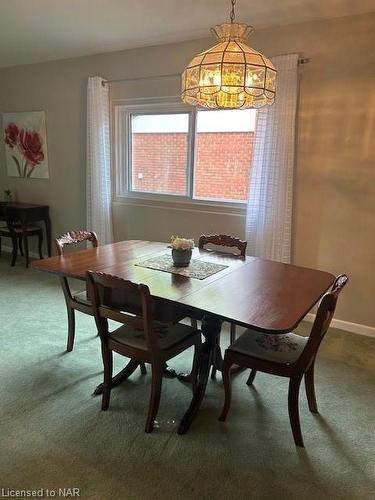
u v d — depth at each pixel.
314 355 1.71
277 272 2.11
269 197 3.01
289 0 2.41
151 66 3.49
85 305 2.30
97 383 2.15
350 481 1.54
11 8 2.68
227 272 2.09
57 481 1.49
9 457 1.60
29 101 4.40
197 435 1.77
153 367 1.73
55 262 2.20
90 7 2.64
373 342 2.77
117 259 2.29
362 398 2.09
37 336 2.68
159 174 3.79
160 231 3.80
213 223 3.47
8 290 3.56
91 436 1.73
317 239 2.97
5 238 5.07
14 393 2.03
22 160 4.64
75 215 4.38
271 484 1.51
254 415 1.93
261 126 2.98
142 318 1.67
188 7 2.60
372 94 2.60
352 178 2.77
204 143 3.46
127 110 3.80
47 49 3.66
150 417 1.76
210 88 1.73
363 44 2.58
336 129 2.76
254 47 2.96
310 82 2.79
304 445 1.73
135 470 1.55
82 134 4.08
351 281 2.91
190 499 1.43
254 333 1.93
